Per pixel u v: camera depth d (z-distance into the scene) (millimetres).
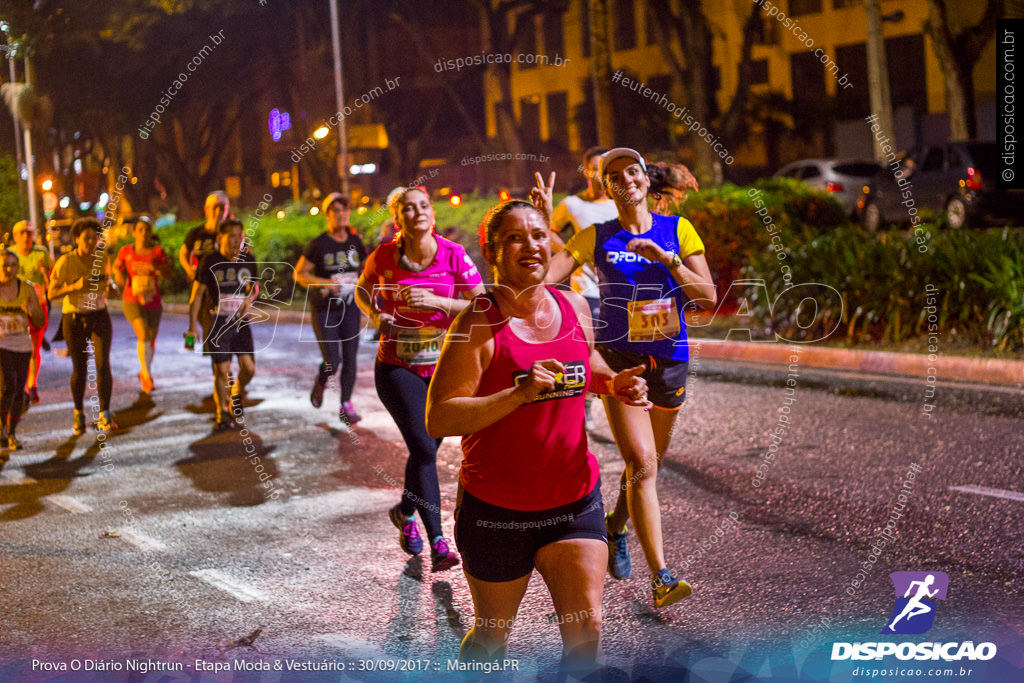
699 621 4559
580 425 3420
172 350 15406
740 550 5457
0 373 8469
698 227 14102
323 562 5594
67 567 5598
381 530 6156
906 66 37312
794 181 16250
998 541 5355
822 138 38188
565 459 3383
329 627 4672
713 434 8195
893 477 6672
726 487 6652
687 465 7258
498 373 3342
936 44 29328
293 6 32281
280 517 6480
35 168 38656
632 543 5742
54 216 37188
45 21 26766
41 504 6938
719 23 38125
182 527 6316
